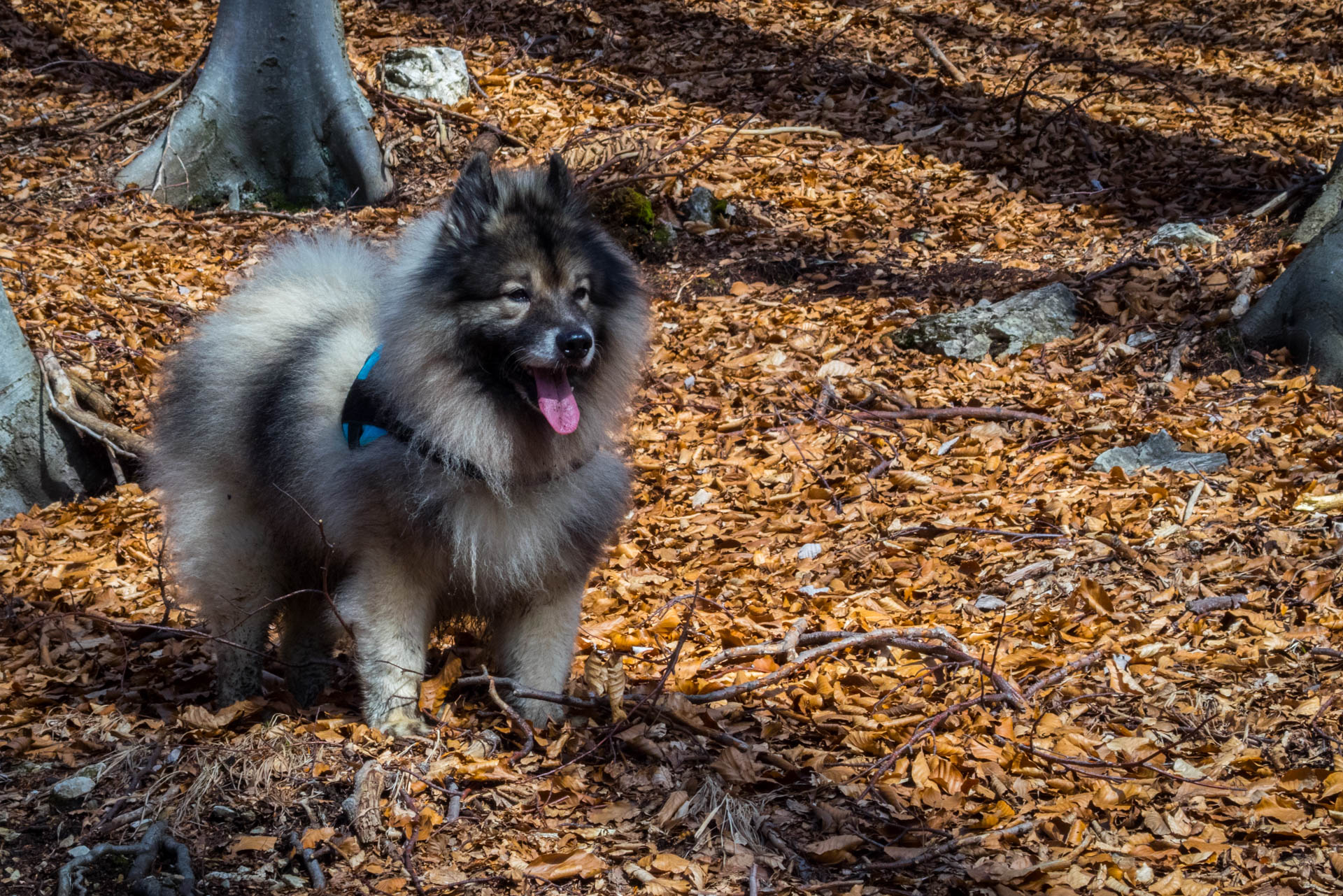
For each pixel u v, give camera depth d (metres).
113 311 8.17
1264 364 7.28
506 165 10.73
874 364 7.91
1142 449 6.27
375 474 3.74
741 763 3.78
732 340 8.32
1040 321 8.04
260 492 4.18
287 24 10.92
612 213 9.70
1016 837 3.54
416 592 3.94
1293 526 5.28
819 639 4.77
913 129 11.64
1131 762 3.80
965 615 4.97
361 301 4.31
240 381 4.24
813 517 6.13
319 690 4.64
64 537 6.39
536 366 3.60
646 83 12.59
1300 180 9.44
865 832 3.59
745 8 14.48
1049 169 10.82
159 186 10.52
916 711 4.20
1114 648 4.50
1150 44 13.56
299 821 3.58
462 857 3.44
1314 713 4.02
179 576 4.39
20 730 4.15
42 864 3.38
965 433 6.87
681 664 4.61
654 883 3.33
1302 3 14.18
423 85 11.95
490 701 4.28
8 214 9.62
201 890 3.28
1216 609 4.75
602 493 4.04
